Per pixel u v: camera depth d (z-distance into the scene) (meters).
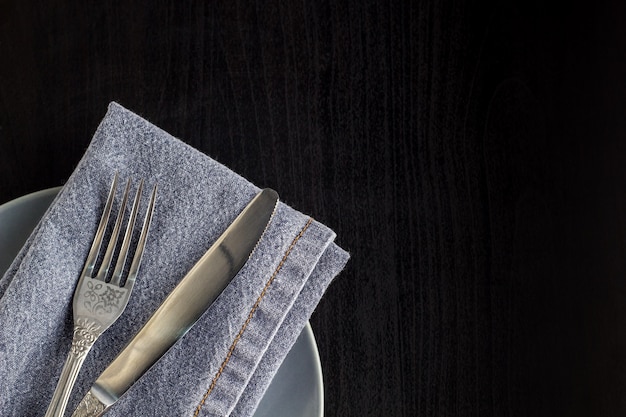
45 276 0.54
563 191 0.68
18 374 0.54
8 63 0.67
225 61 0.68
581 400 0.66
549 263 0.67
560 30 0.70
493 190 0.68
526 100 0.69
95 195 0.55
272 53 0.69
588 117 0.69
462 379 0.66
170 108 0.68
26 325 0.54
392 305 0.66
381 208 0.67
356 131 0.68
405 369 0.66
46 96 0.67
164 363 0.54
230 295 0.55
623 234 0.68
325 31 0.69
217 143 0.67
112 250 0.55
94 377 0.54
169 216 0.56
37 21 0.68
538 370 0.66
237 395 0.54
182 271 0.55
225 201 0.56
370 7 0.70
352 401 0.65
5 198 0.66
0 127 0.66
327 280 0.57
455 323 0.66
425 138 0.68
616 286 0.67
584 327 0.67
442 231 0.67
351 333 0.66
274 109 0.68
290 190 0.67
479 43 0.70
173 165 0.56
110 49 0.68
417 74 0.69
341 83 0.69
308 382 0.57
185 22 0.69
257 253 0.56
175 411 0.54
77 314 0.54
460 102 0.69
